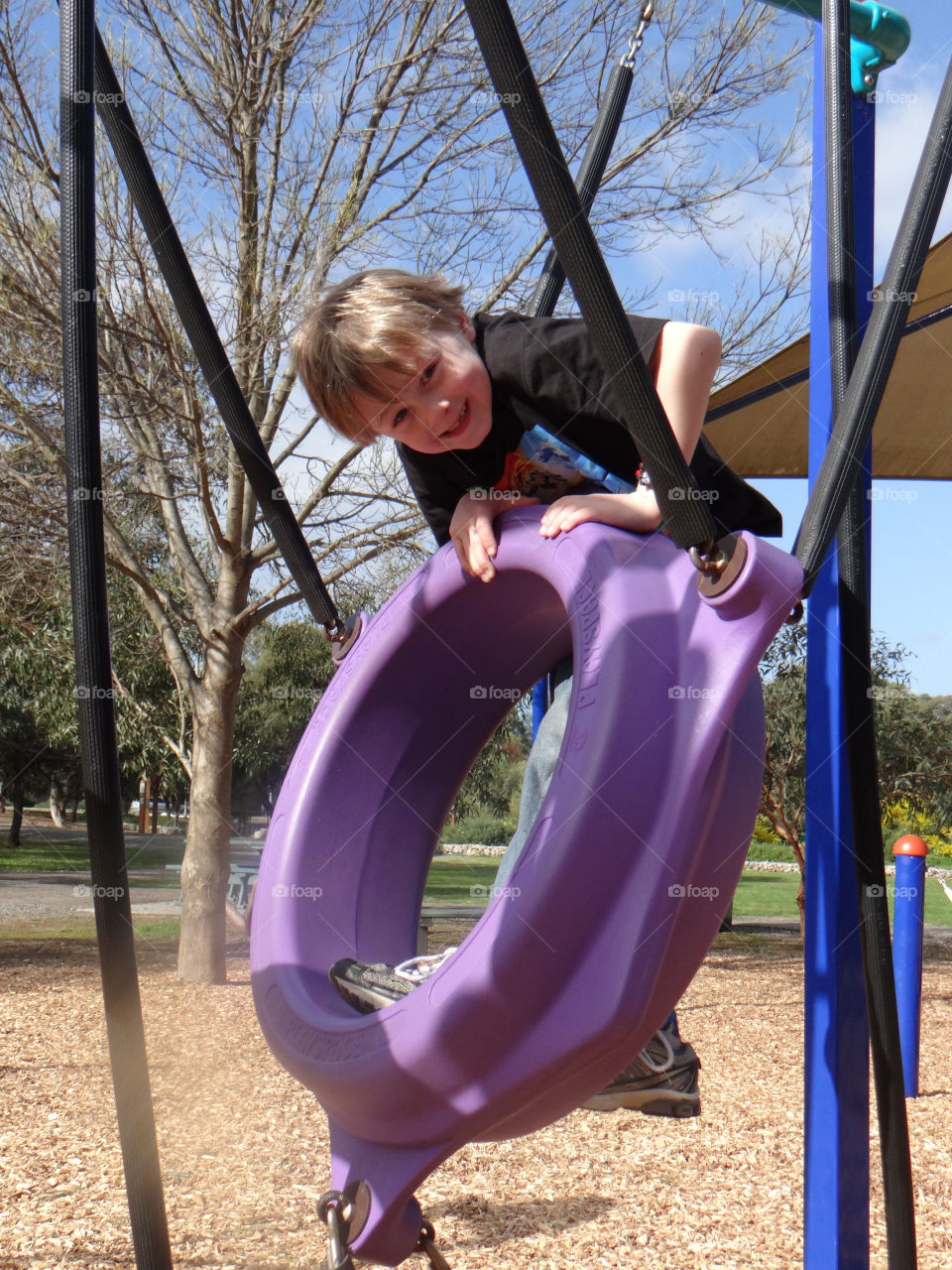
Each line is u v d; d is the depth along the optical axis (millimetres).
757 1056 5301
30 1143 3775
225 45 6613
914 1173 3455
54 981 7262
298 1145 3799
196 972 7500
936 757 11820
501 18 1052
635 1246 2848
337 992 1513
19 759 26312
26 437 7219
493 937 1197
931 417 4492
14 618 8508
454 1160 3604
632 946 1135
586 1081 1212
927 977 8117
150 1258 1273
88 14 1295
